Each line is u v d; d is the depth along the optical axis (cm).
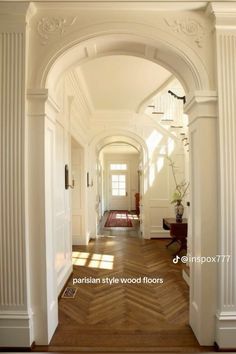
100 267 492
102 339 264
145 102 621
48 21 257
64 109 407
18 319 243
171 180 743
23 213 247
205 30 261
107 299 357
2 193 247
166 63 299
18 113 247
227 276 248
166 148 744
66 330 280
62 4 252
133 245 666
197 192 266
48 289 258
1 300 246
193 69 258
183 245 579
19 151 247
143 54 302
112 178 1480
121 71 454
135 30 258
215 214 255
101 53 303
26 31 251
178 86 596
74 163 664
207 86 256
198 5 255
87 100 613
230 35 254
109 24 257
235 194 250
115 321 300
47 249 256
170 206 743
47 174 261
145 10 260
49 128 270
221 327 243
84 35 257
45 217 253
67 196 430
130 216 1245
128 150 1356
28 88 250
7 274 246
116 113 733
